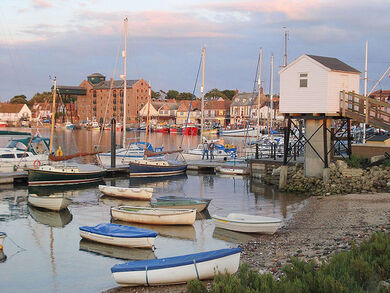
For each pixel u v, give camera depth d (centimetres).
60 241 2380
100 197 3644
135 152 5584
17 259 2100
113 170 4747
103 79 18788
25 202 3397
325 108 3388
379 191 3281
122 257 2114
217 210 3058
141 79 17075
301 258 1808
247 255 1961
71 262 2052
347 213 2650
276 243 2145
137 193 3500
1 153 4391
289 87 3519
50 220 2842
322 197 3256
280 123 13062
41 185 4084
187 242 2322
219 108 16100
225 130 12988
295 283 1184
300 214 2761
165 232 2523
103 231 2320
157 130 14388
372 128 6681
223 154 6062
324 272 1255
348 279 1188
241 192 3778
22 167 4247
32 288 1764
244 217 2517
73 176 4203
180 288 1631
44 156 4566
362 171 3425
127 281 1672
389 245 1442
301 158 4453
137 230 2292
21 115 19388
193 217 2623
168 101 18250
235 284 1185
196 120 16362
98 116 17838
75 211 3112
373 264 1312
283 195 3553
